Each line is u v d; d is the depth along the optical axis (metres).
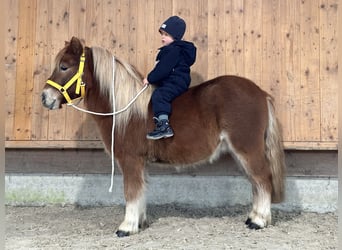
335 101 3.83
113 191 4.01
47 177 4.07
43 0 4.18
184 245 2.77
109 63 3.23
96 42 4.13
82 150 4.06
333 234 3.06
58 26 4.17
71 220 3.53
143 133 3.12
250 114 3.14
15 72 4.17
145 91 3.19
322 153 3.83
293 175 3.85
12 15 4.20
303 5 3.93
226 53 3.99
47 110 4.11
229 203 3.89
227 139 3.15
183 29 3.31
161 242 2.84
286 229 3.18
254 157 3.12
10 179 4.09
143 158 3.14
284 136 3.85
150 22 4.09
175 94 3.12
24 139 4.10
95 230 3.22
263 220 3.18
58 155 4.08
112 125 3.16
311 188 3.81
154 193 3.96
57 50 4.16
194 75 4.01
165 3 4.08
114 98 3.15
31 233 3.14
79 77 3.12
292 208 3.82
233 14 4.00
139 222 3.18
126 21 4.12
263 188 3.15
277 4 3.96
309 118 3.84
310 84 3.87
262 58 3.95
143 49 4.09
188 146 3.10
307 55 3.89
